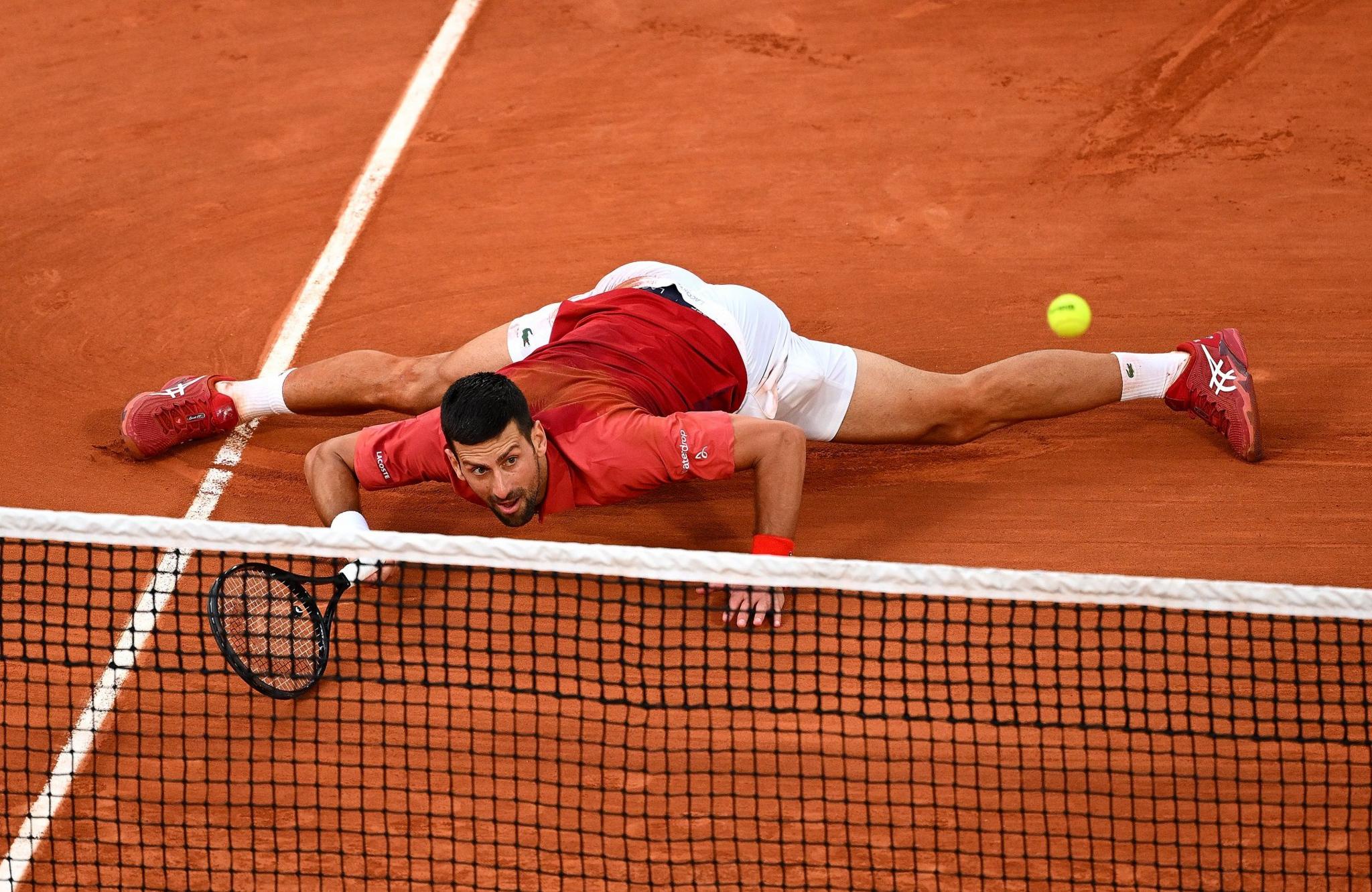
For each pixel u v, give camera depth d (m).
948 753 16.88
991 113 29.80
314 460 19.12
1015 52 31.70
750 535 20.64
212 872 15.77
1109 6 33.06
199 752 17.12
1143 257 25.81
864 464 21.83
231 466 22.02
